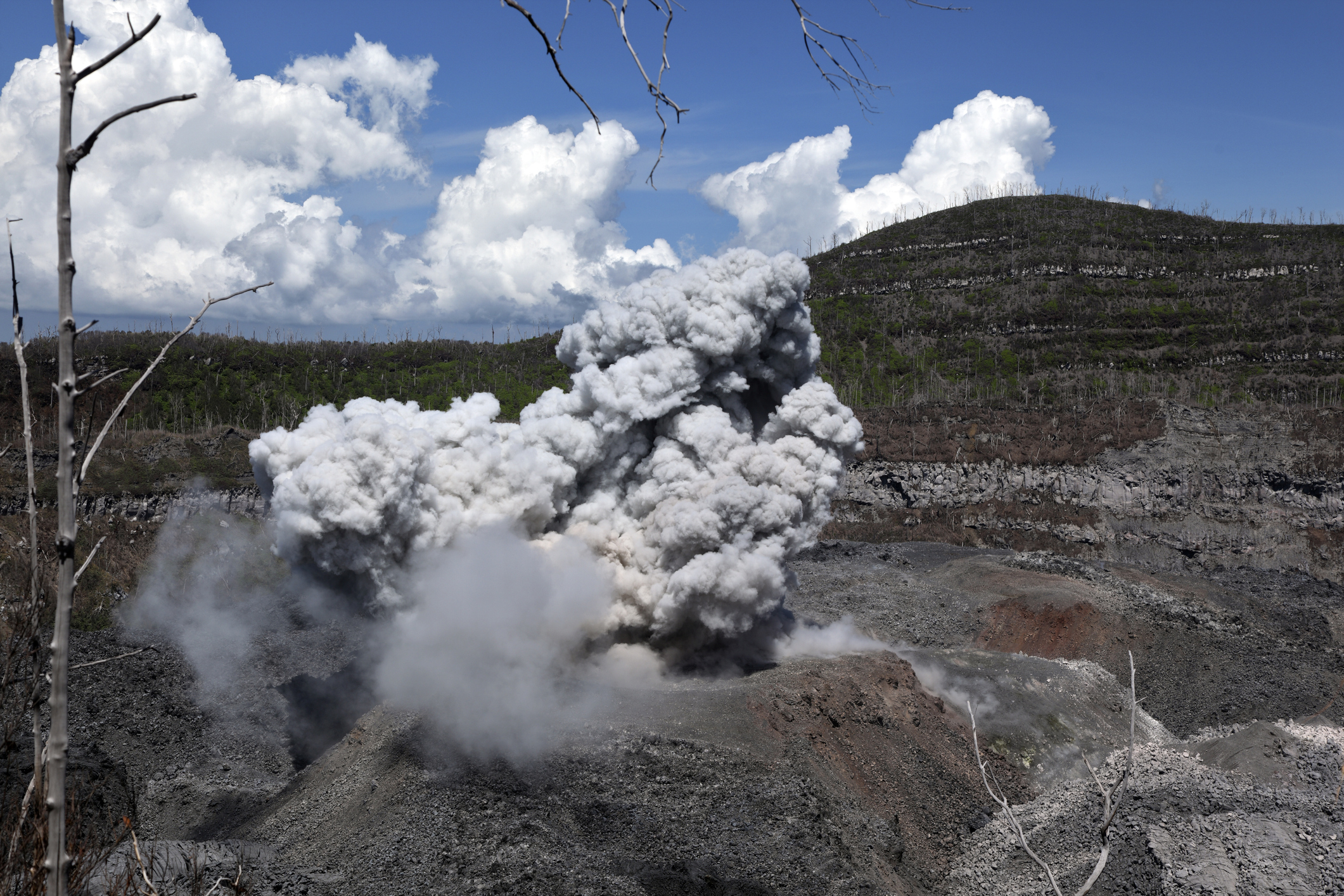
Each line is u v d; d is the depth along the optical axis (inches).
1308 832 1045.8
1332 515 3826.3
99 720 1699.1
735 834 1203.9
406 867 1095.0
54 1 160.9
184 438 3764.8
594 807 1229.1
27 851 253.8
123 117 160.1
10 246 181.8
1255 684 2156.7
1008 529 3954.2
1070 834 1252.5
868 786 1439.5
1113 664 2305.6
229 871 979.9
